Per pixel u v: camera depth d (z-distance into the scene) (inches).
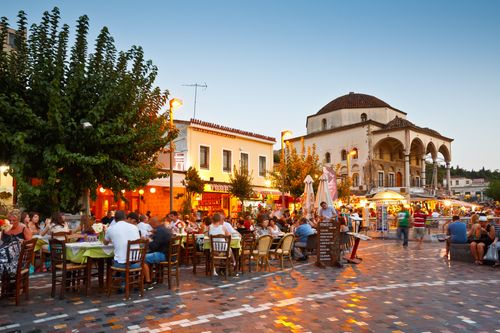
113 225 309.9
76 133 490.3
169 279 335.3
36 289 326.6
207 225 475.8
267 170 1192.2
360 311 266.2
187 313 258.5
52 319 244.4
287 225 645.9
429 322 242.5
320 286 348.5
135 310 265.4
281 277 393.7
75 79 488.4
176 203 952.9
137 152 573.6
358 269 447.8
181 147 971.3
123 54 572.1
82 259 306.3
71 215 537.3
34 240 297.4
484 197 4507.9
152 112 609.9
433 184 1968.5
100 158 486.3
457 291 329.7
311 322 241.4
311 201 694.5
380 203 1008.2
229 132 1075.9
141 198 933.2
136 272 333.1
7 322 238.2
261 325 234.7
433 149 1959.9
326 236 470.0
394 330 227.3
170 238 339.9
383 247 714.2
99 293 315.3
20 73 504.1
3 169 657.0
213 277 391.2
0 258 268.2
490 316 255.3
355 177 1881.2
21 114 460.8
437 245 757.3
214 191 992.9
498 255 466.0
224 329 227.1
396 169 1974.7
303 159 1165.1
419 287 345.7
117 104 532.1
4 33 502.3
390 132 1802.4
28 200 547.8
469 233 508.4
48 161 474.3
